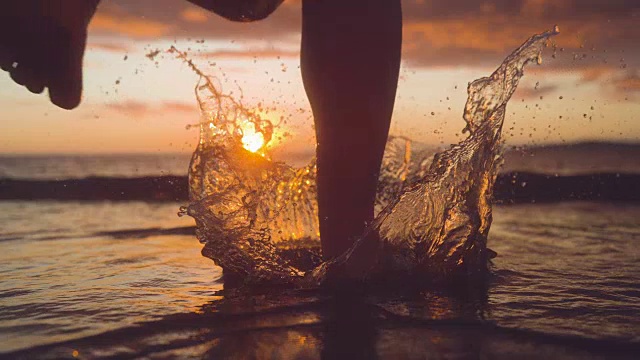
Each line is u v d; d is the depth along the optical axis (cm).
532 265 136
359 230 122
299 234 148
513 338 96
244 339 97
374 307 110
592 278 125
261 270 125
